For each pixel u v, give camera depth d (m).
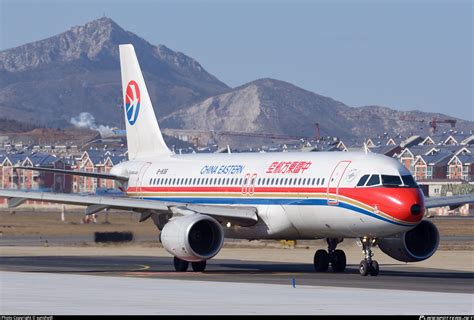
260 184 113.00
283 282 91.31
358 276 101.75
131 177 132.75
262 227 112.69
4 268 113.00
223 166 120.06
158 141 133.88
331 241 111.44
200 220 106.25
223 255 143.00
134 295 77.00
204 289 82.19
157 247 162.75
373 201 100.25
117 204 111.38
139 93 136.62
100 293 78.56
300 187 107.75
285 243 166.62
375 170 101.62
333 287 84.62
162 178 128.00
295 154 113.75
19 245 167.62
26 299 73.94
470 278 98.56
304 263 126.94
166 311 66.69
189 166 125.50
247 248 161.75
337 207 103.50
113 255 142.12
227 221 112.50
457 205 112.44
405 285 88.06
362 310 67.44
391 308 68.62
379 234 101.62
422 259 107.62
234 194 116.25
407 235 108.88
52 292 79.44
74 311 66.56
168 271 111.12
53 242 176.62
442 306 69.88
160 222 119.69
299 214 108.06
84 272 107.12
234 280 94.19
